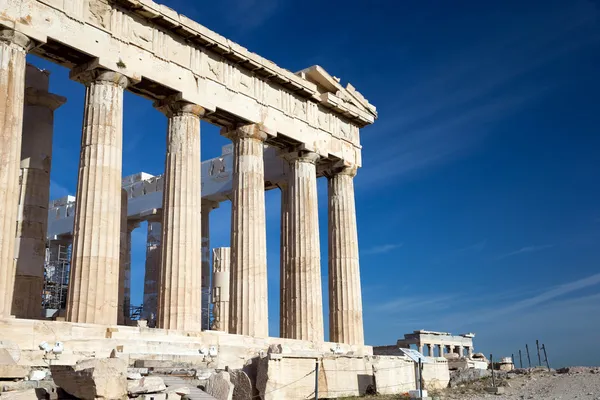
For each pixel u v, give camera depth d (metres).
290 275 36.12
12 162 24.19
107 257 26.19
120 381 16.52
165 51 30.12
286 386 22.72
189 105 30.84
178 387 18.69
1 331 21.12
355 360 26.86
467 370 36.91
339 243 39.22
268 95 35.12
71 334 22.97
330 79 38.62
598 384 29.88
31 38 25.36
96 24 27.55
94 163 26.88
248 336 30.19
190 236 29.75
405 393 27.16
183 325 28.61
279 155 37.88
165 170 30.69
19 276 29.31
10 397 16.20
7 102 24.38
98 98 27.53
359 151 41.44
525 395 28.69
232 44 32.66
